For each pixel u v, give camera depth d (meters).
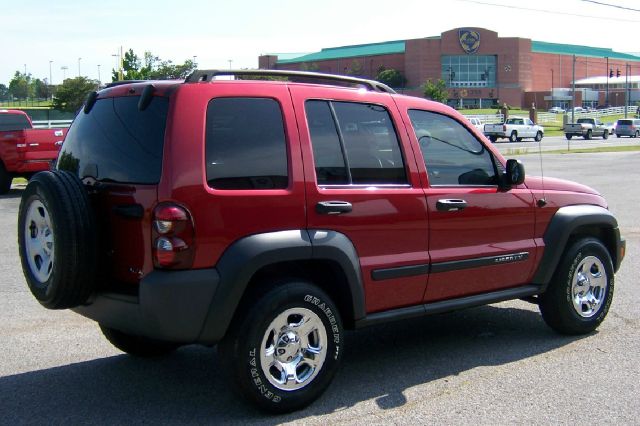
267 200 4.45
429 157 5.40
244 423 4.48
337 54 148.88
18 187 19.03
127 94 4.65
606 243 6.75
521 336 6.38
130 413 4.66
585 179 22.20
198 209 4.23
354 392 5.01
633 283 8.38
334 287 4.98
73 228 4.32
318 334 4.67
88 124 4.91
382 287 5.02
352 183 4.90
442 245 5.35
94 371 5.48
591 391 5.01
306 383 4.63
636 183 20.83
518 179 5.68
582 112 109.56
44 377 5.35
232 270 4.27
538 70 142.50
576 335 6.38
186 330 4.23
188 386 5.16
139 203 4.30
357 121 5.05
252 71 4.68
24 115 20.83
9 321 6.85
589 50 173.25
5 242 11.00
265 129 4.58
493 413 4.62
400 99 5.37
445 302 5.46
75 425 4.48
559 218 6.11
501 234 5.75
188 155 4.25
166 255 4.17
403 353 5.92
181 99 4.33
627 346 6.04
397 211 5.05
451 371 5.46
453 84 130.00
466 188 5.54
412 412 4.64
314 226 4.65
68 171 4.72
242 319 4.37
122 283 4.50
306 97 4.82
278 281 4.56
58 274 4.35
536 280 6.09
